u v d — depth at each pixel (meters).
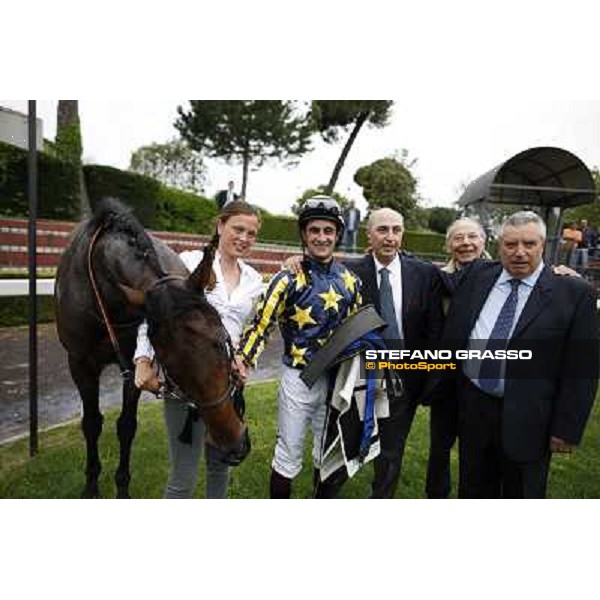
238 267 2.18
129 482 2.68
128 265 2.07
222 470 2.27
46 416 3.52
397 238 2.32
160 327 1.71
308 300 2.04
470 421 2.17
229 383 1.73
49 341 5.04
